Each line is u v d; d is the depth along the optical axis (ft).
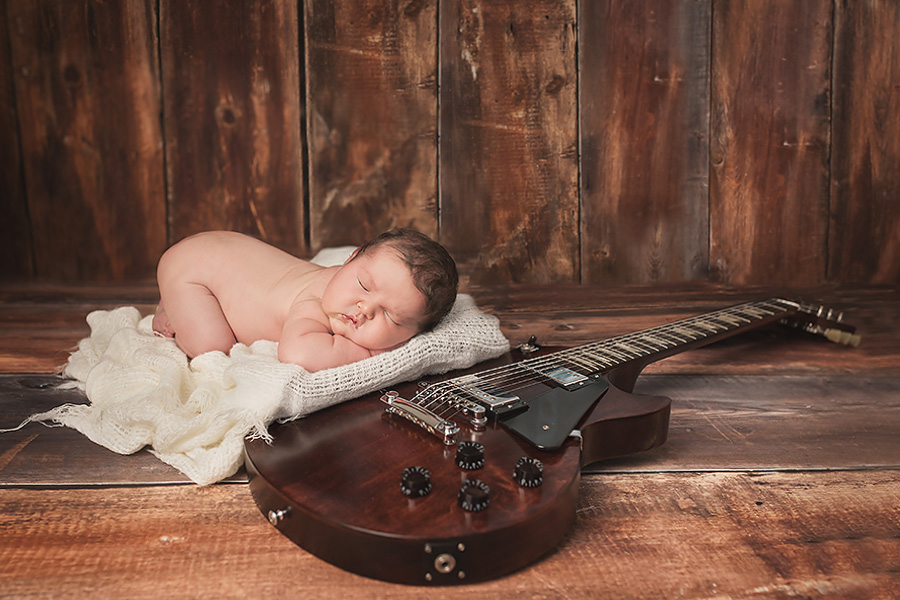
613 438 3.69
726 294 7.34
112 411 3.88
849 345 5.77
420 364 4.17
